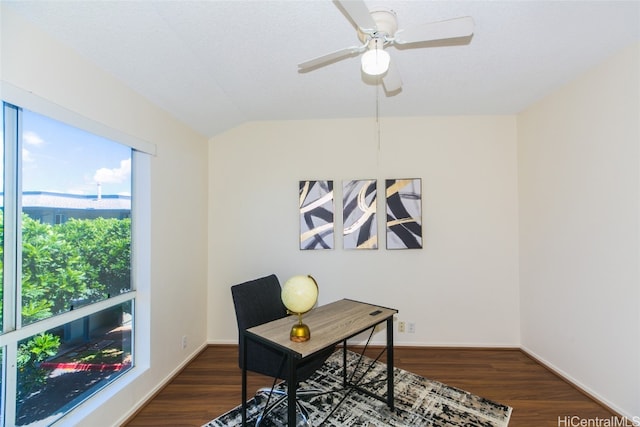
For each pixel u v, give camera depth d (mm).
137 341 2096
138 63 1765
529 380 2301
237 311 1934
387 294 2932
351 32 1640
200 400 2072
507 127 2898
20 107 1269
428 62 1978
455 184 2916
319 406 1969
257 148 3043
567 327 2271
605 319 1957
